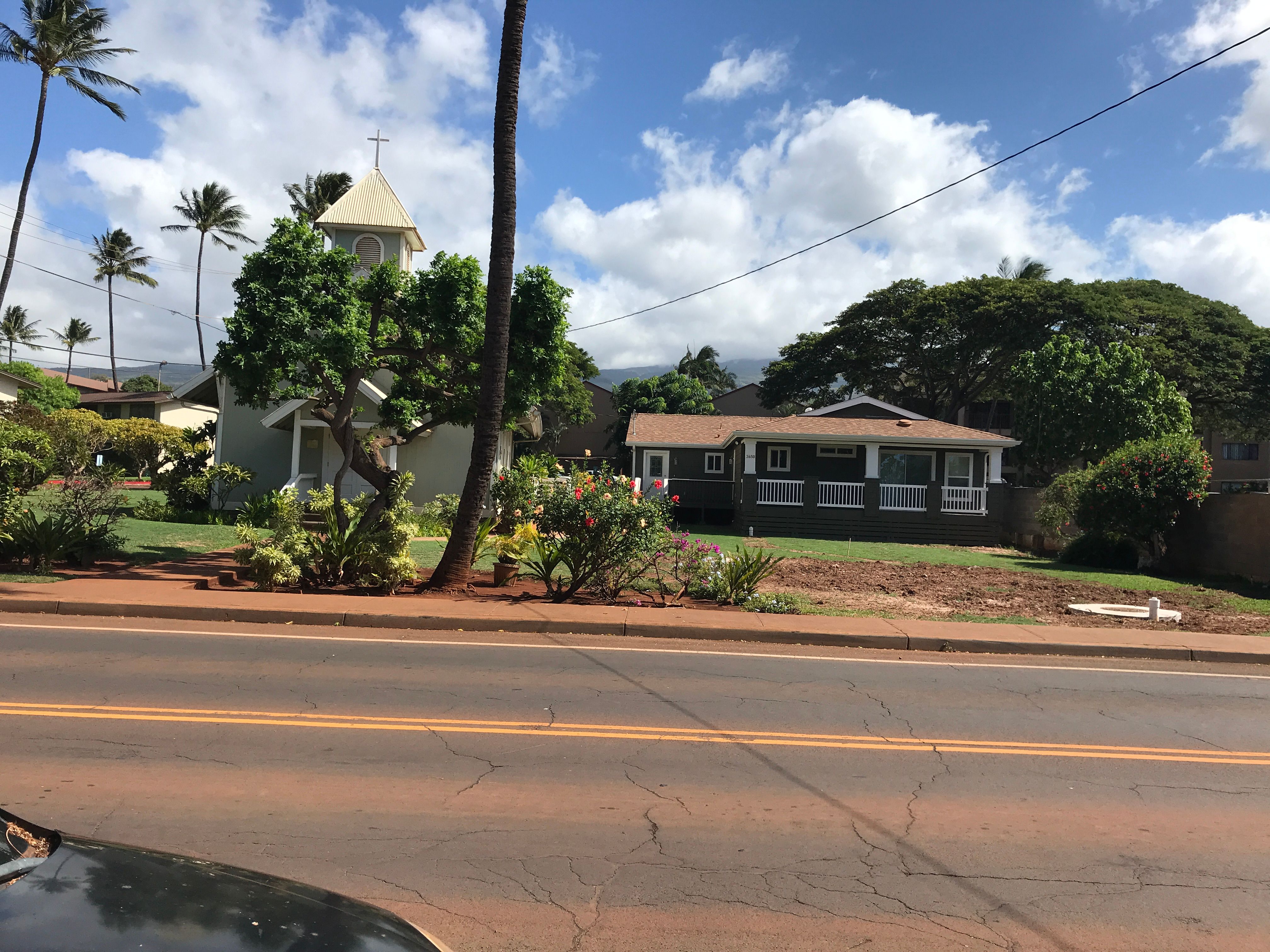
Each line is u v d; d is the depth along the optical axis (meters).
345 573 13.70
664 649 10.31
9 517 13.85
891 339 49.19
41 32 33.44
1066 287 44.41
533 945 3.57
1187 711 8.00
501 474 19.69
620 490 13.42
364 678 8.12
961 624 12.12
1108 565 22.02
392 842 4.52
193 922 2.44
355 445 16.00
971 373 49.31
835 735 6.79
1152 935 3.82
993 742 6.74
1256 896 4.21
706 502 33.78
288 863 4.21
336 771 5.55
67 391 51.88
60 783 5.17
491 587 14.37
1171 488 20.30
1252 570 18.30
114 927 2.35
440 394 17.42
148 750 5.83
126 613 11.11
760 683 8.59
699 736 6.62
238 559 13.44
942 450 31.36
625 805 5.17
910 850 4.66
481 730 6.57
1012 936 3.78
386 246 27.41
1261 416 45.69
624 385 61.19
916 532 30.12
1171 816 5.25
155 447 34.59
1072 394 34.19
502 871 4.24
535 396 16.56
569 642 10.52
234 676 8.02
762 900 4.04
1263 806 5.45
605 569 13.15
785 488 30.89
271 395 16.77
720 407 67.44
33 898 2.43
